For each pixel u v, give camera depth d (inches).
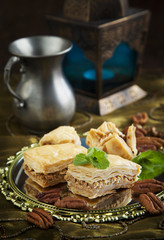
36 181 25.2
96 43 31.9
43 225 22.2
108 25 31.7
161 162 26.1
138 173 24.8
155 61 59.3
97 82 33.5
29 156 25.1
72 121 33.2
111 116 33.9
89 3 31.8
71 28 33.2
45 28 65.3
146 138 29.1
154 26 66.3
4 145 29.4
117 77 35.1
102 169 23.5
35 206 23.3
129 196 24.1
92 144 26.9
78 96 35.4
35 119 30.7
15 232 22.2
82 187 24.0
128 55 35.4
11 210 23.6
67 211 22.9
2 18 64.7
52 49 31.4
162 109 34.7
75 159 24.1
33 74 30.0
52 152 25.3
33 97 30.3
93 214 22.7
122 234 21.8
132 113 34.3
